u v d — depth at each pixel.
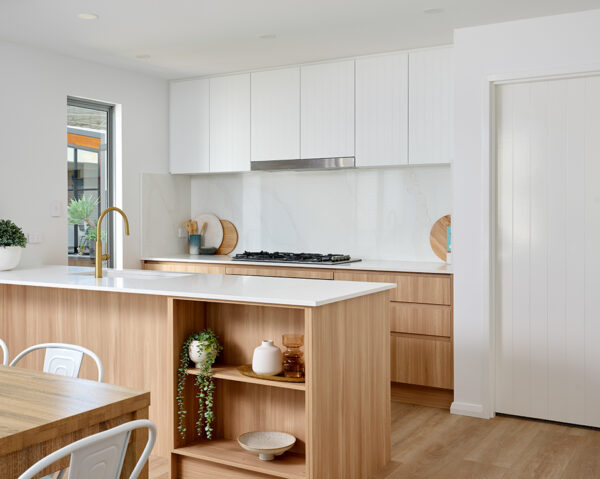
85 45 4.34
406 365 4.17
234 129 5.19
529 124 3.75
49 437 1.52
